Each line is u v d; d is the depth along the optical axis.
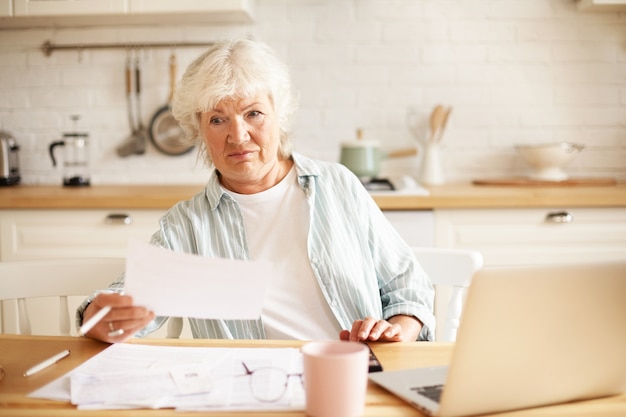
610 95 3.01
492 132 3.04
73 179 2.95
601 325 0.81
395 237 1.50
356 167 2.77
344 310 1.37
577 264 0.78
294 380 0.92
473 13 2.99
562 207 2.46
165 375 0.93
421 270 1.46
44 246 2.54
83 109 3.08
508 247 2.47
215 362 0.99
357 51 3.02
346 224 1.44
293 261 1.40
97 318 1.00
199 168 3.07
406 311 1.34
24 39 3.06
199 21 2.98
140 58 3.05
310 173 1.45
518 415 0.82
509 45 3.00
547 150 2.84
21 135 3.10
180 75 3.05
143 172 3.09
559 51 3.00
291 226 1.43
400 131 3.05
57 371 0.99
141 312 1.01
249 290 0.97
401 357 1.04
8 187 2.92
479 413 0.81
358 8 3.00
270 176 1.45
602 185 2.81
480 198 2.43
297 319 1.36
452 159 3.06
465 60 3.01
